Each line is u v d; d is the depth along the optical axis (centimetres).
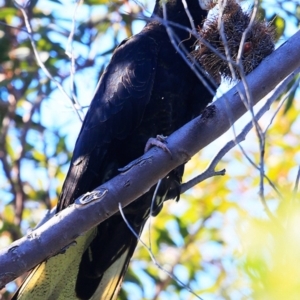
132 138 894
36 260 724
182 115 924
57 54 1368
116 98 895
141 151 895
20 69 1398
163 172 762
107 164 889
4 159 1416
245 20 782
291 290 672
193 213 1428
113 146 890
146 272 1327
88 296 912
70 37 861
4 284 718
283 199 646
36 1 1341
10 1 1395
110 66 935
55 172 1421
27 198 1447
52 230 729
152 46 916
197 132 754
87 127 900
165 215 1391
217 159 804
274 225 648
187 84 914
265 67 752
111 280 927
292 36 765
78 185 879
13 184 1405
